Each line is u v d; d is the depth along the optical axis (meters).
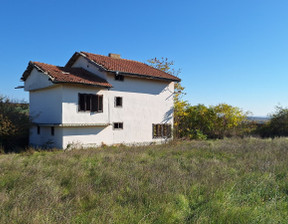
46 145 18.02
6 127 16.36
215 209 5.10
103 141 19.16
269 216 4.90
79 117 17.84
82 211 5.32
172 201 5.68
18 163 10.27
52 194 6.05
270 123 28.70
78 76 18.69
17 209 4.96
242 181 7.24
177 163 10.22
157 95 22.80
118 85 20.06
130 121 20.80
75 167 9.16
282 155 11.73
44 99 19.16
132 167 9.32
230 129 28.39
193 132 26.98
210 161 10.48
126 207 5.39
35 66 18.80
